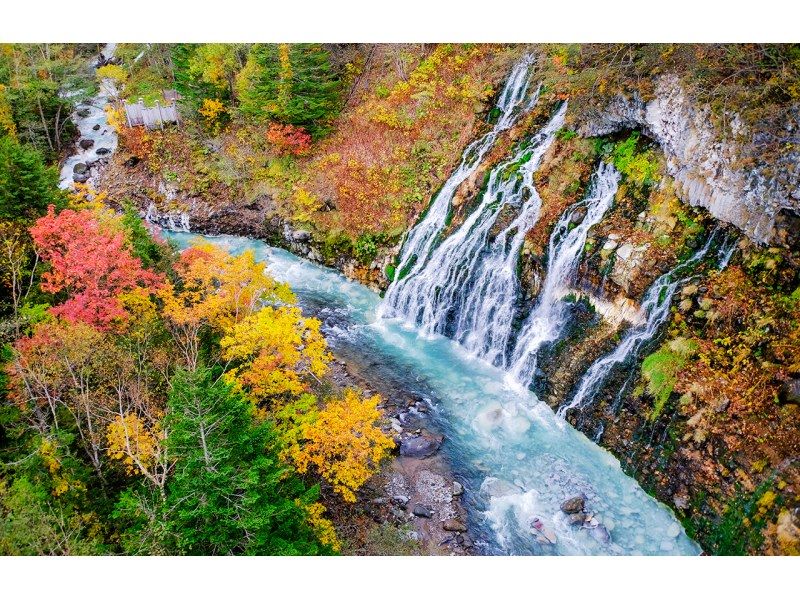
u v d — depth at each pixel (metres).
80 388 14.99
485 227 23.23
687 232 17.95
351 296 27.02
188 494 11.28
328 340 23.56
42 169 20.69
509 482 16.95
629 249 18.73
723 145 16.55
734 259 16.72
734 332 15.91
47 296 18.20
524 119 25.09
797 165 14.76
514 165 23.81
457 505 16.31
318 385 20.44
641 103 19.50
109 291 17.80
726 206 16.91
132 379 16.02
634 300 18.19
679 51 18.62
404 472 17.36
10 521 12.09
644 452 16.42
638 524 15.32
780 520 13.17
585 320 19.41
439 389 20.70
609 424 17.52
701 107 17.31
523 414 19.31
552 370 19.59
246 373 15.68
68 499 13.82
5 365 14.89
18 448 14.30
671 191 18.83
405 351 23.02
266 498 12.16
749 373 15.24
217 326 18.80
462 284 23.23
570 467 17.17
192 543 11.66
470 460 17.73
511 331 21.25
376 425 18.84
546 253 20.94
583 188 21.45
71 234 17.56
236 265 18.28
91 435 14.38
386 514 16.02
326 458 15.76
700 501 14.79
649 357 17.16
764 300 15.72
